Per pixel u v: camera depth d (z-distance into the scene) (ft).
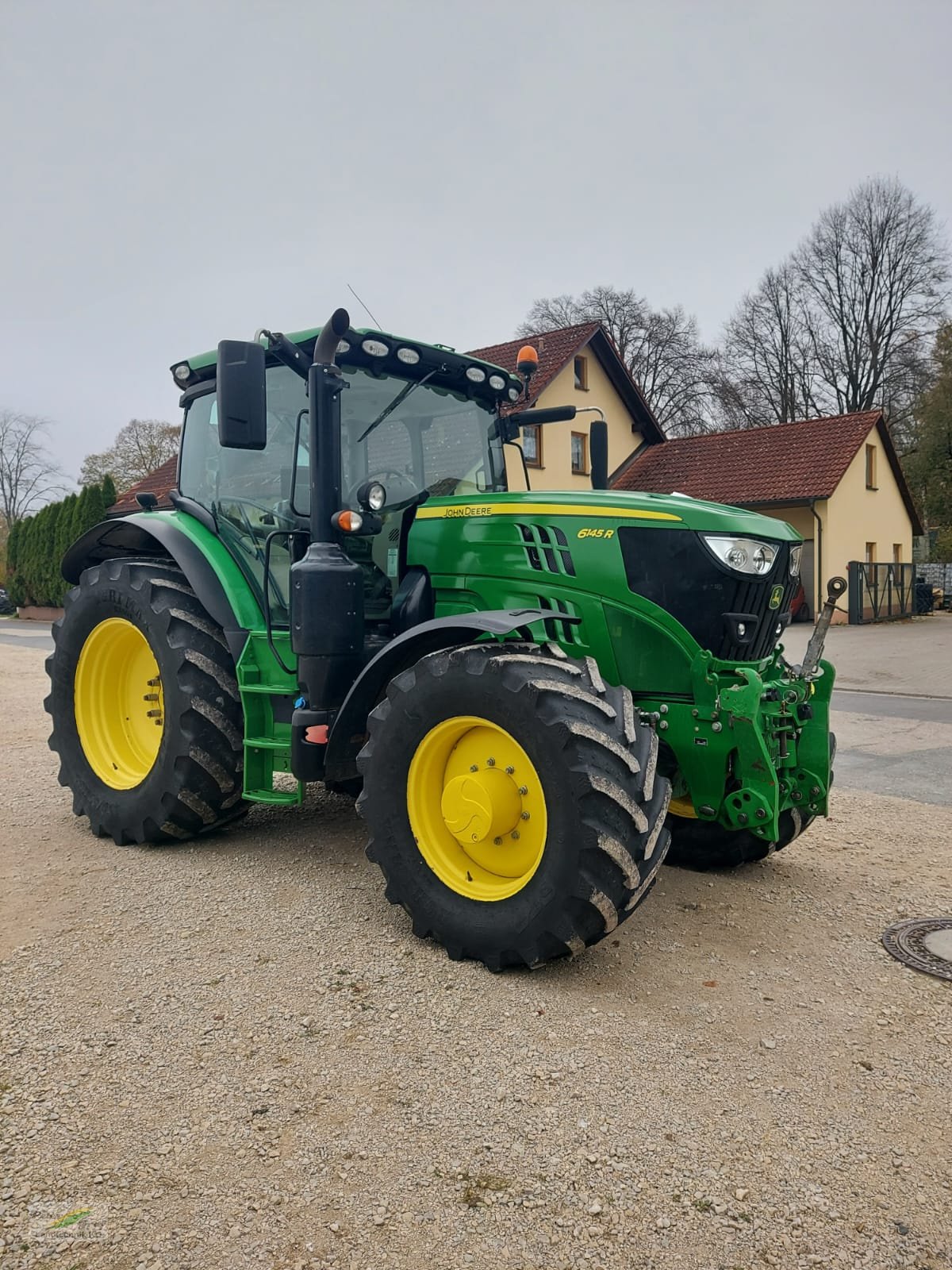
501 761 10.25
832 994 9.63
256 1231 6.25
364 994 9.54
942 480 103.40
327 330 11.48
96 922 11.44
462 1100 7.69
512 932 9.72
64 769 15.60
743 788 10.88
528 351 15.26
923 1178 6.74
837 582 12.00
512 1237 6.20
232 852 14.23
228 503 14.40
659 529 11.20
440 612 12.69
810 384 124.77
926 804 17.94
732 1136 7.22
